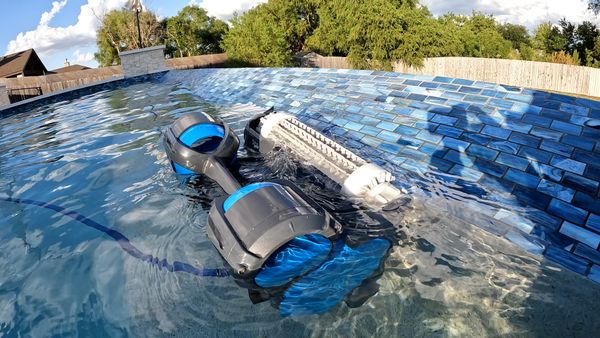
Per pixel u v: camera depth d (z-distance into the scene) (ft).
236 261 6.15
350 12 74.23
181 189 10.98
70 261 8.38
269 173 10.94
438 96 14.35
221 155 10.40
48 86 57.57
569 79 48.91
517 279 6.71
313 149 10.62
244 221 6.50
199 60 75.25
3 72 95.96
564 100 11.89
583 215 8.03
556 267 6.91
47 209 10.93
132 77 34.96
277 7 107.76
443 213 8.59
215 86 25.34
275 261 6.41
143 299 6.93
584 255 7.11
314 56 83.20
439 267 7.06
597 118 10.78
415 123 13.03
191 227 9.09
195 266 7.64
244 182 10.61
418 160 11.00
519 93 12.90
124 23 130.72
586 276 6.65
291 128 11.89
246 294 6.64
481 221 8.24
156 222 9.53
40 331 6.47
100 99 28.27
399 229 8.07
